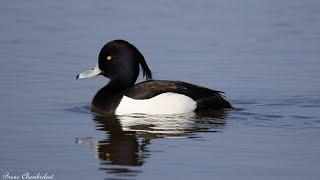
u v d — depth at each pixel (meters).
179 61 18.05
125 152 10.98
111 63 14.37
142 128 12.46
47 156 10.81
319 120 12.94
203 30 21.67
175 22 22.66
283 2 26.34
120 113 13.61
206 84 15.98
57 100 14.63
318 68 17.39
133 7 25.12
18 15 23.77
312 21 23.09
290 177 9.86
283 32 21.61
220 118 13.14
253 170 10.15
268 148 11.19
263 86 15.73
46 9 24.80
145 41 20.12
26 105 14.12
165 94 13.58
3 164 10.45
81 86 15.94
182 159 10.62
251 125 12.62
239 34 21.25
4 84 15.81
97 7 25.14
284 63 17.95
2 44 19.95
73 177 9.85
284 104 14.18
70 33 21.23
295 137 11.81
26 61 18.03
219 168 10.23
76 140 11.66
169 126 12.58
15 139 11.73
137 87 13.84
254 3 26.11
